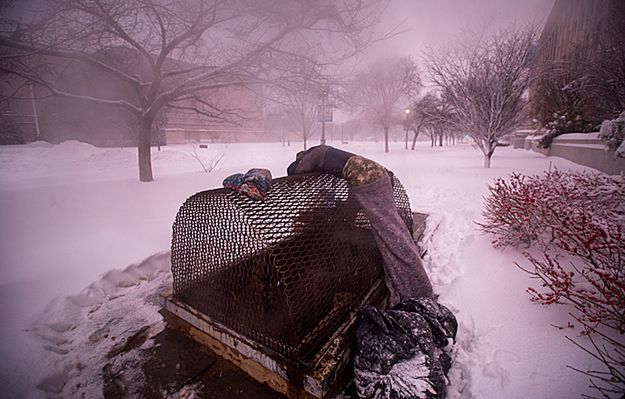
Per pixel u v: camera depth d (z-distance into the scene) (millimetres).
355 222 2398
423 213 5004
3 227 4723
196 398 1780
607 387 1663
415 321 1825
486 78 9945
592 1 12609
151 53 10188
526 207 3342
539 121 18688
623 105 11258
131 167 15453
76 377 1960
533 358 1925
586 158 10867
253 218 1776
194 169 13172
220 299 2045
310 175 2424
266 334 1799
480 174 9297
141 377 1945
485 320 2354
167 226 4684
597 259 2426
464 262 3391
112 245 3895
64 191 7820
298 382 1625
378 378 1623
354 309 2135
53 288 2863
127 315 2633
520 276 2906
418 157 17234
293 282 1708
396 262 2361
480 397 1695
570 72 13352
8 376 1861
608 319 2059
